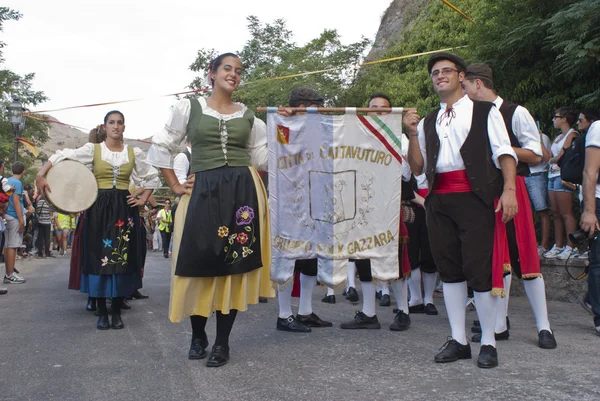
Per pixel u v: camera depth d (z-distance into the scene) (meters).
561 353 3.98
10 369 3.70
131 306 6.53
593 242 4.79
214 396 3.07
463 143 3.67
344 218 4.77
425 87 14.23
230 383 3.31
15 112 15.94
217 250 3.71
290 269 4.74
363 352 4.09
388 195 4.83
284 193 4.73
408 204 5.81
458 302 3.82
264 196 4.03
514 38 7.67
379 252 4.81
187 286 3.72
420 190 6.08
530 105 8.30
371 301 5.15
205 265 3.69
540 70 8.18
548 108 8.16
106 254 5.12
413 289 6.09
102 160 5.44
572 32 6.72
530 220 4.29
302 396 3.04
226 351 3.78
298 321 5.06
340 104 19.55
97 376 3.50
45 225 15.30
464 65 3.85
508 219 3.54
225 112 3.96
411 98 14.36
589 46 6.51
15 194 8.87
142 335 4.80
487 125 3.66
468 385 3.19
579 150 5.16
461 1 13.89
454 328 3.83
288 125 4.71
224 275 3.74
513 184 3.56
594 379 3.29
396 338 4.65
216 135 3.85
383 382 3.28
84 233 5.25
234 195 3.82
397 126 4.82
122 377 3.47
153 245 23.45
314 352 4.10
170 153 3.92
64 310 6.22
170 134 3.89
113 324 5.13
